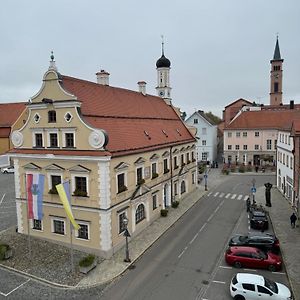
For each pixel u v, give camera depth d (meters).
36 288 19.69
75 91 26.44
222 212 36.03
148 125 35.00
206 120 72.56
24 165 27.14
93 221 24.16
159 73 48.25
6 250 23.48
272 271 21.81
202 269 22.27
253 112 70.56
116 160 25.05
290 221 31.64
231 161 70.19
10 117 69.69
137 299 18.59
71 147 24.86
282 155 43.38
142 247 25.91
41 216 23.17
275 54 98.06
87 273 21.42
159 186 33.88
